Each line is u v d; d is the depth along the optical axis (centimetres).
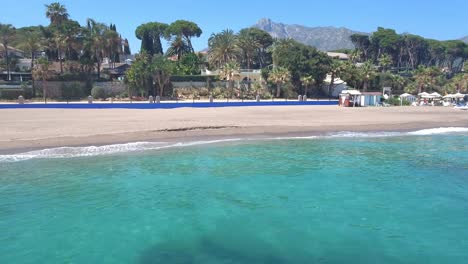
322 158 2253
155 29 12256
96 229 1179
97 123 3356
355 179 1783
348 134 3231
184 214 1312
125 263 974
